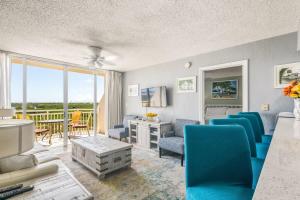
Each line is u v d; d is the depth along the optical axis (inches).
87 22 92.1
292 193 20.5
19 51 142.3
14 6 76.7
